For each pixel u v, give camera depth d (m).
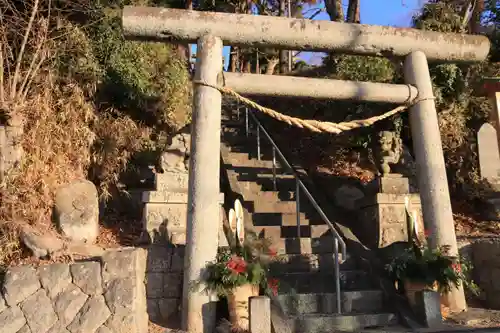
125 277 4.71
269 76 6.40
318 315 5.69
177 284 5.64
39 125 6.35
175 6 12.81
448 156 8.96
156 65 8.20
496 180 8.58
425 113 6.70
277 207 7.94
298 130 10.64
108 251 4.88
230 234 5.65
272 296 5.52
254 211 7.80
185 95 8.49
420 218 7.29
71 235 5.82
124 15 5.93
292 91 6.45
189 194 5.61
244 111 11.86
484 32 10.66
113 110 7.69
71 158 6.83
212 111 5.86
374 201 7.24
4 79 6.49
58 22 7.12
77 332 4.50
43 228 5.75
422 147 6.62
